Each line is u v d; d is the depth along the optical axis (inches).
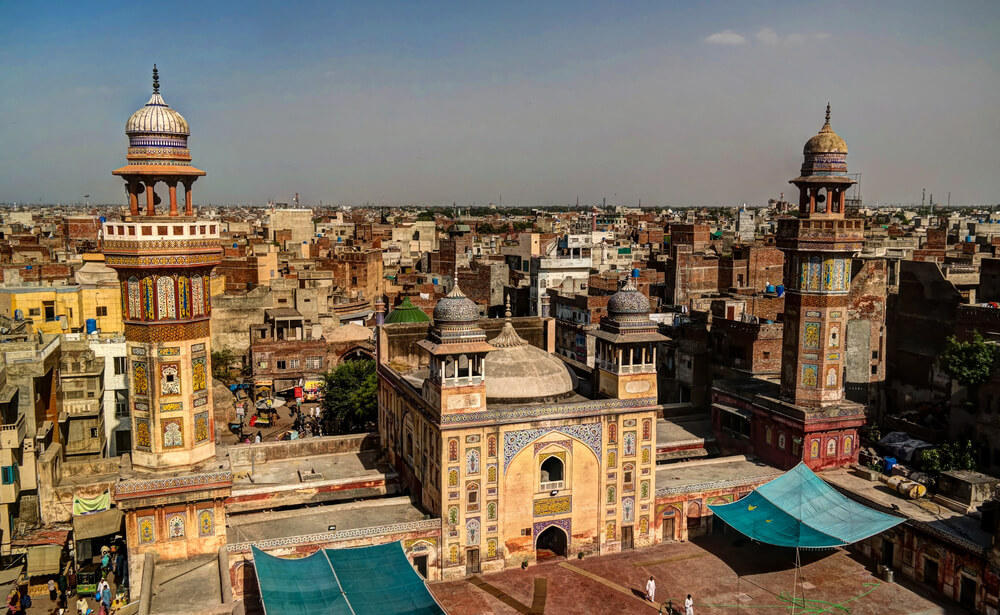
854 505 1571.1
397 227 7303.2
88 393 2025.1
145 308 1330.0
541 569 1519.4
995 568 1310.3
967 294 1982.0
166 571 1323.8
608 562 1556.3
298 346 3036.4
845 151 1738.4
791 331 1791.3
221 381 3038.9
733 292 2775.6
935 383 2037.4
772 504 1560.0
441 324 1449.3
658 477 1739.7
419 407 1565.0
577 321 3078.2
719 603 1402.6
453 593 1418.6
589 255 3863.2
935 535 1441.9
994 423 1680.6
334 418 2568.9
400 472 1727.4
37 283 2802.7
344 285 4517.7
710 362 2324.1
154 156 1321.4
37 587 1546.5
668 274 3479.3
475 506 1480.1
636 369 1576.0
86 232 5457.7
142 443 1363.2
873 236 4138.8
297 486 1619.1
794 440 1758.1
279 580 1237.7
